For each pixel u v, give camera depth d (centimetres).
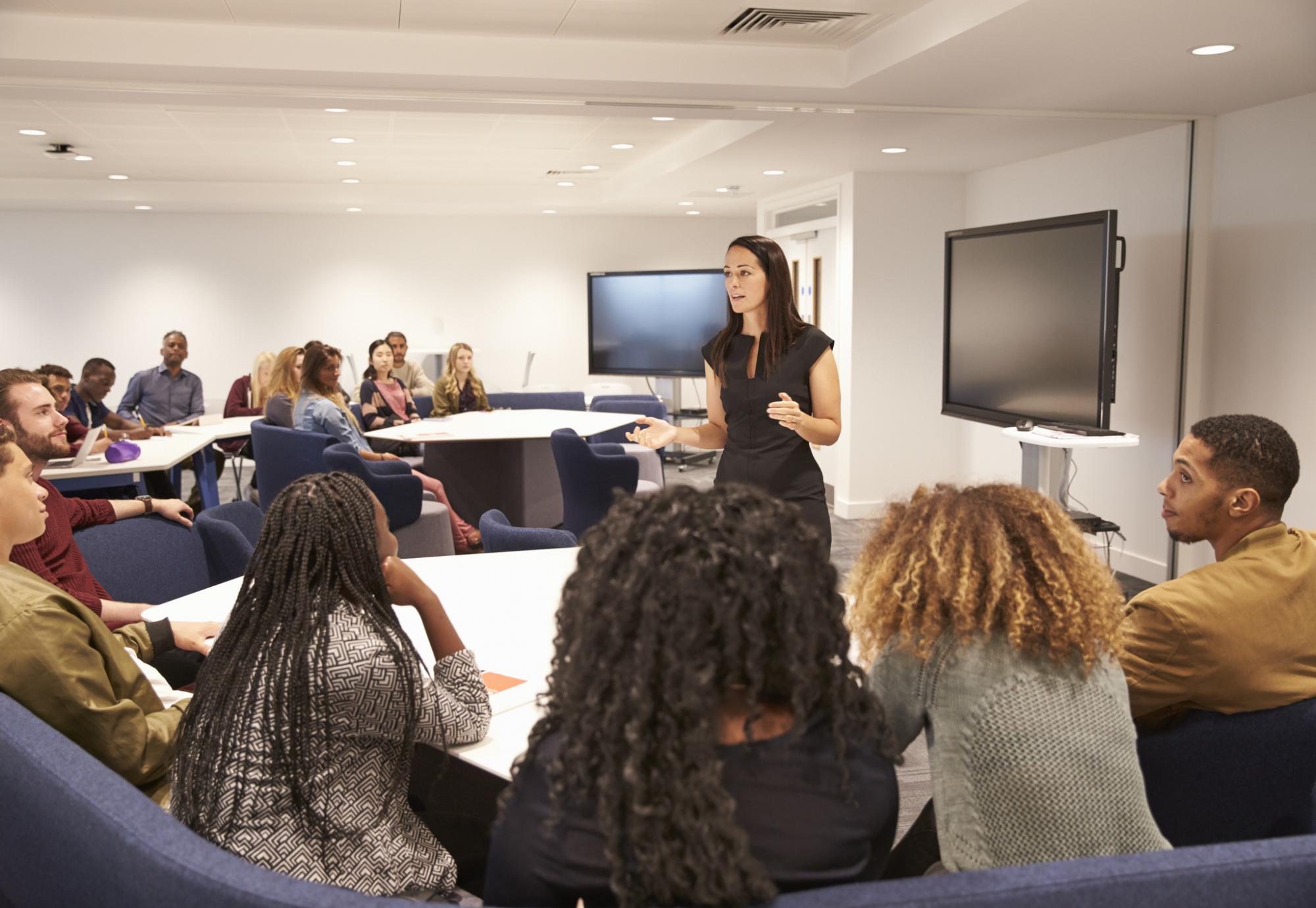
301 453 537
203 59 414
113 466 477
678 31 434
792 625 92
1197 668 168
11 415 309
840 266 677
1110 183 552
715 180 752
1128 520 554
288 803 143
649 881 90
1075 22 352
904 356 660
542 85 452
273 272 1039
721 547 92
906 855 167
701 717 90
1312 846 103
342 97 452
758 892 90
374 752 153
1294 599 168
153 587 298
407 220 1062
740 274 276
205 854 105
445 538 520
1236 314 498
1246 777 172
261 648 148
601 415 670
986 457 631
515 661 198
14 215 970
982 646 117
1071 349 490
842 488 677
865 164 635
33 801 127
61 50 401
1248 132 486
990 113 498
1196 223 511
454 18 412
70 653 156
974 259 568
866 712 100
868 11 402
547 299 1099
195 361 1031
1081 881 96
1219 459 181
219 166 824
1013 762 113
